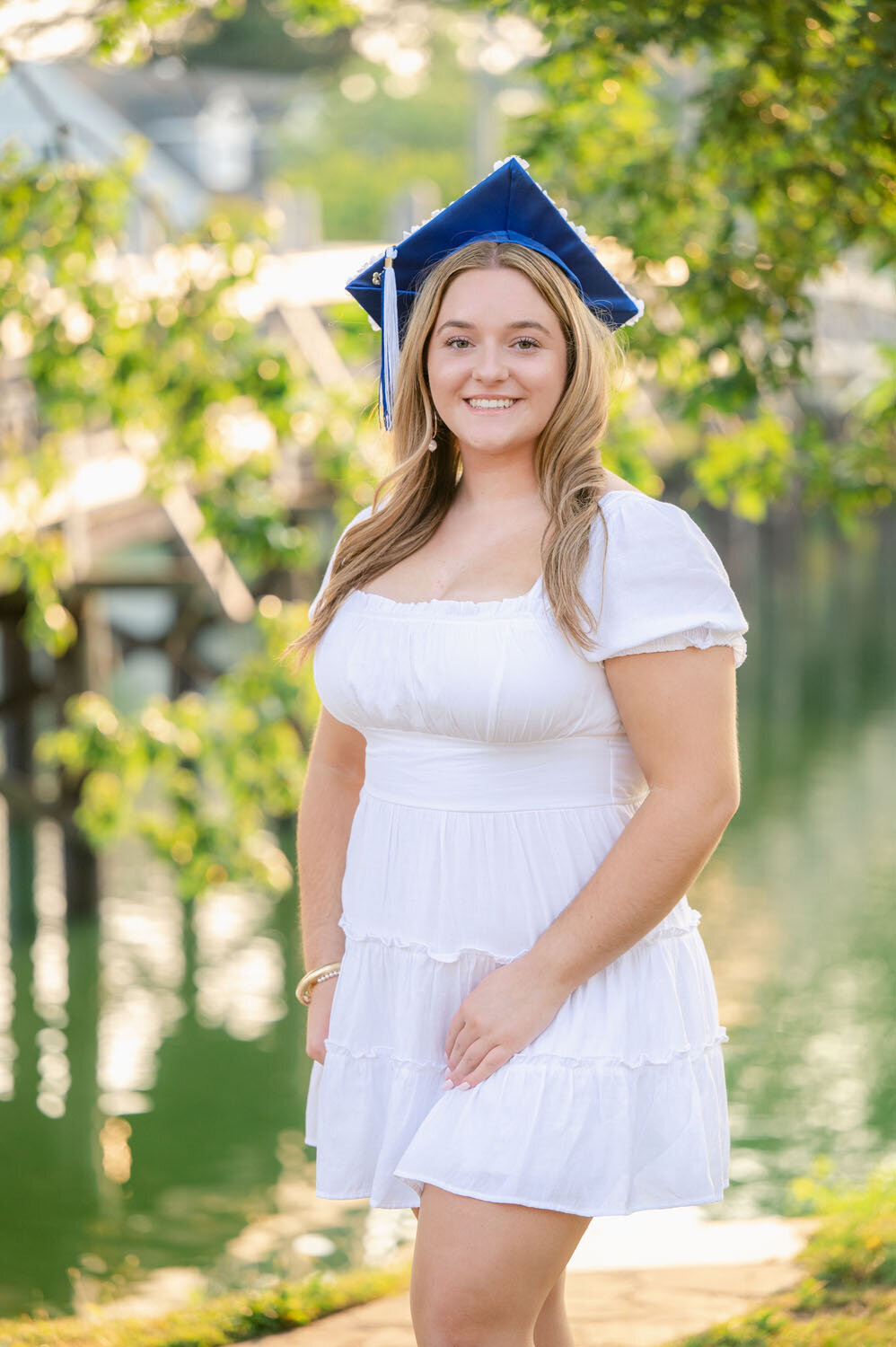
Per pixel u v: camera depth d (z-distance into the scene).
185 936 9.88
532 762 1.90
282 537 7.27
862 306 17.78
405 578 2.01
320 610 2.08
